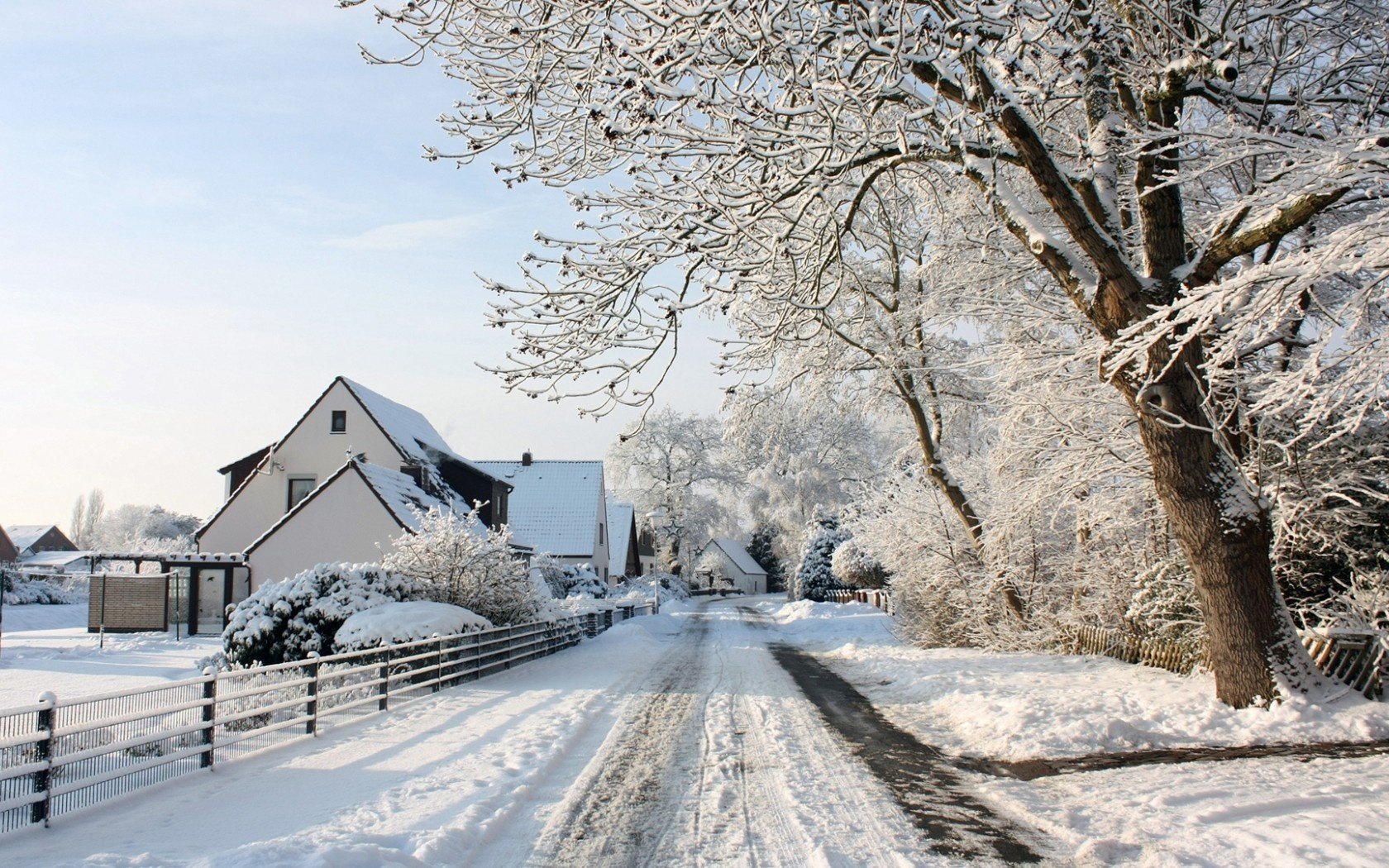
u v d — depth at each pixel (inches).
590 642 1003.9
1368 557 420.8
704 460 2755.9
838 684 586.9
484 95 338.6
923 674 576.4
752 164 347.9
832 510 2085.4
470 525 762.2
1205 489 362.3
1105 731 347.9
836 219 353.4
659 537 2760.8
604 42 286.2
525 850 223.8
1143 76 369.7
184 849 213.8
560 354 342.0
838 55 296.4
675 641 1021.8
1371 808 233.6
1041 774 304.3
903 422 839.1
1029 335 541.6
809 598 1934.1
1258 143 308.5
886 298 718.5
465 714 442.3
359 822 237.9
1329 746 312.0
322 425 1261.1
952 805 264.4
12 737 228.7
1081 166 386.3
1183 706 370.3
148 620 1186.0
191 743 308.5
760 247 365.7
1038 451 516.7
